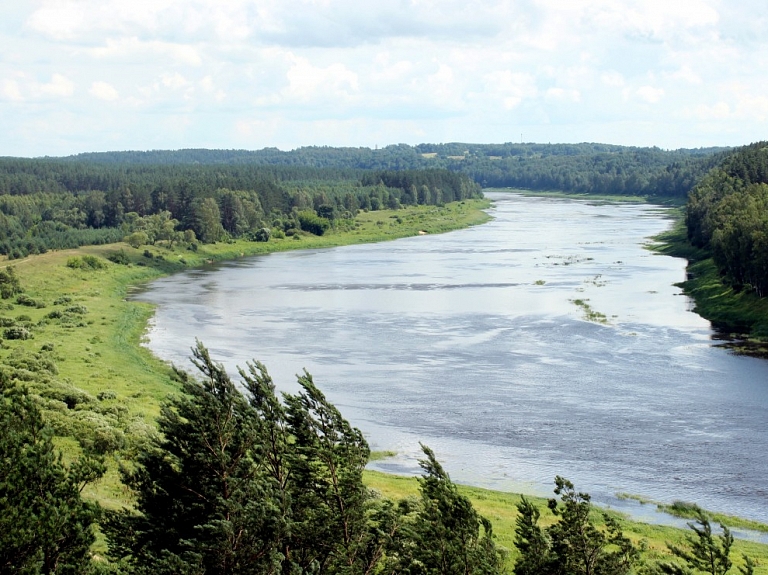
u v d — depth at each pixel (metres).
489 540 35.03
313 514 34.28
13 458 31.39
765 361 98.31
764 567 47.16
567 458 69.06
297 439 36.47
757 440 72.69
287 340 113.56
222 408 35.28
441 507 34.56
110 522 34.62
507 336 113.94
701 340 109.50
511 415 79.94
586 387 88.88
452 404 83.44
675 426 76.44
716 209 180.38
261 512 32.38
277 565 31.67
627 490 62.44
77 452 58.75
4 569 29.47
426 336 114.81
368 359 102.19
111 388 84.06
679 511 58.25
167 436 35.53
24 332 106.50
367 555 34.56
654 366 96.88
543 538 34.88
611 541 36.81
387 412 81.12
